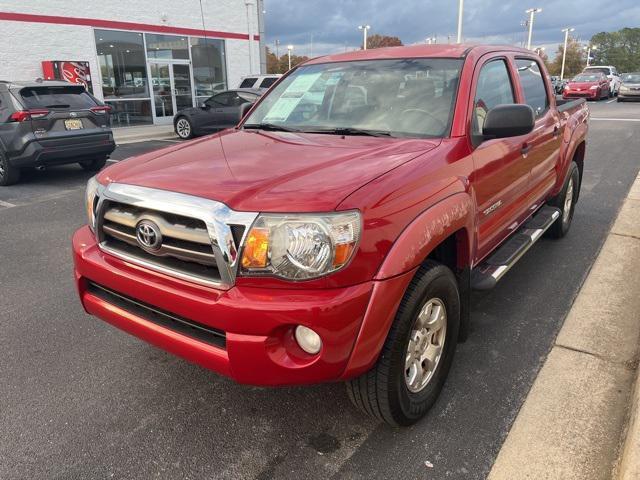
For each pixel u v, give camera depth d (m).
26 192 8.17
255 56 20.67
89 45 15.64
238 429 2.65
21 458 2.46
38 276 4.69
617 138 12.88
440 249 2.83
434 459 2.42
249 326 2.07
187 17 18.02
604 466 2.33
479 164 2.95
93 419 2.74
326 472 2.36
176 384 3.04
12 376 3.12
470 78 3.17
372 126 3.18
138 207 2.37
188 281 2.24
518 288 4.22
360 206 2.12
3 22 13.91
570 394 2.83
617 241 5.25
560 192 4.93
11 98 8.26
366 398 2.39
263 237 2.06
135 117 17.30
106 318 2.68
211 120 14.30
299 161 2.57
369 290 2.12
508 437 2.53
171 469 2.40
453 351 2.81
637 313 3.72
